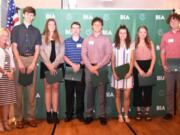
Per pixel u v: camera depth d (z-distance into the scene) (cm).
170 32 459
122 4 576
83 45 443
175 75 459
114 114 496
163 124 437
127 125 434
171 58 455
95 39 440
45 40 442
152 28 493
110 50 437
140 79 453
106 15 488
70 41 456
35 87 429
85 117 451
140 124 439
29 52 419
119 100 462
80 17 486
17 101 423
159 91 500
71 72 450
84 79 455
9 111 423
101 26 444
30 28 423
